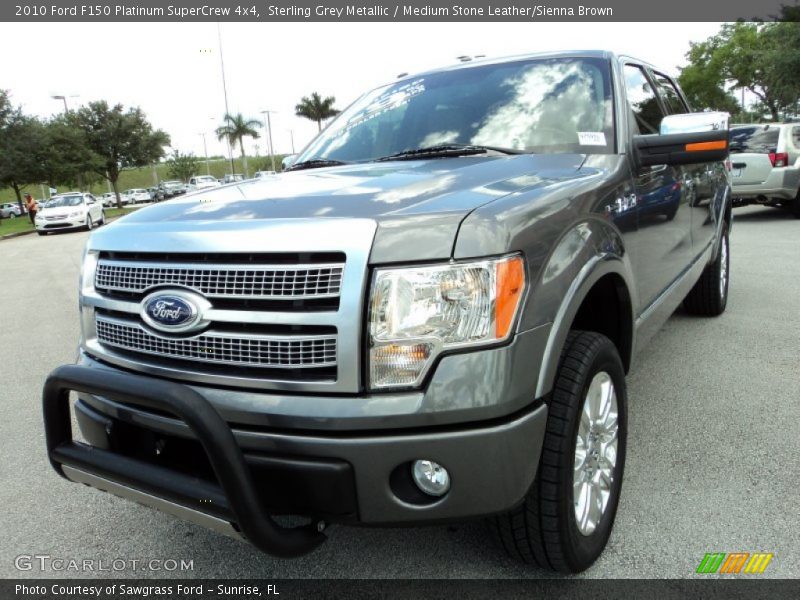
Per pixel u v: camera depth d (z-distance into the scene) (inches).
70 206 949.2
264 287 72.2
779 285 251.9
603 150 111.3
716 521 99.3
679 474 113.3
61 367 81.2
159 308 79.1
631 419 136.6
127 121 1871.3
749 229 422.0
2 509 116.6
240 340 74.1
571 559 84.0
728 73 1505.9
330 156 132.3
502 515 82.0
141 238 82.9
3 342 242.7
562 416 79.0
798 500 103.7
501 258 70.8
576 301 80.4
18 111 1344.7
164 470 77.0
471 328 69.7
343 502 71.1
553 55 134.0
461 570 92.0
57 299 331.6
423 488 73.8
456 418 69.5
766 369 161.3
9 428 154.6
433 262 69.7
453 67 144.1
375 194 82.8
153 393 70.7
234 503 69.6
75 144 1595.7
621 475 97.4
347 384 69.9
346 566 95.0
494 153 114.2
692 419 135.0
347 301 69.3
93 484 85.0
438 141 123.5
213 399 75.1
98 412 88.4
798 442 122.6
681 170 143.3
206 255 76.0
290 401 71.6
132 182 3464.6
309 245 70.9
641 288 114.3
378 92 148.5
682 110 186.9
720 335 191.0
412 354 69.5
